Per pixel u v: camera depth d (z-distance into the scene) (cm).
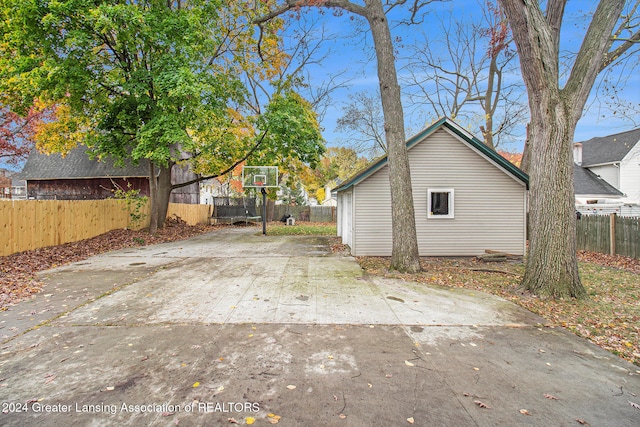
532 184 571
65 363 317
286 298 537
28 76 935
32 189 1959
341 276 696
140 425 227
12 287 581
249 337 381
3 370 304
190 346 356
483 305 506
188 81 1041
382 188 981
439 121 968
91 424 228
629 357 339
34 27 959
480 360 329
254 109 1875
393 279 673
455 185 993
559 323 433
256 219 2623
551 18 562
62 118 1289
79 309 476
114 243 1135
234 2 1560
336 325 421
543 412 246
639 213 1730
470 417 239
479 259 905
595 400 263
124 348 350
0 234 803
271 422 231
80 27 1009
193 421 231
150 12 1125
